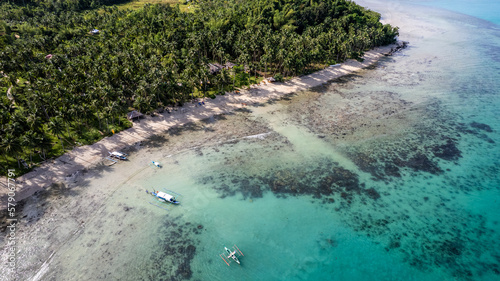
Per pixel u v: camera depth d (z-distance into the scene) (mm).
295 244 55656
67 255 52000
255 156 78062
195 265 51750
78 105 77312
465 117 97750
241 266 51781
